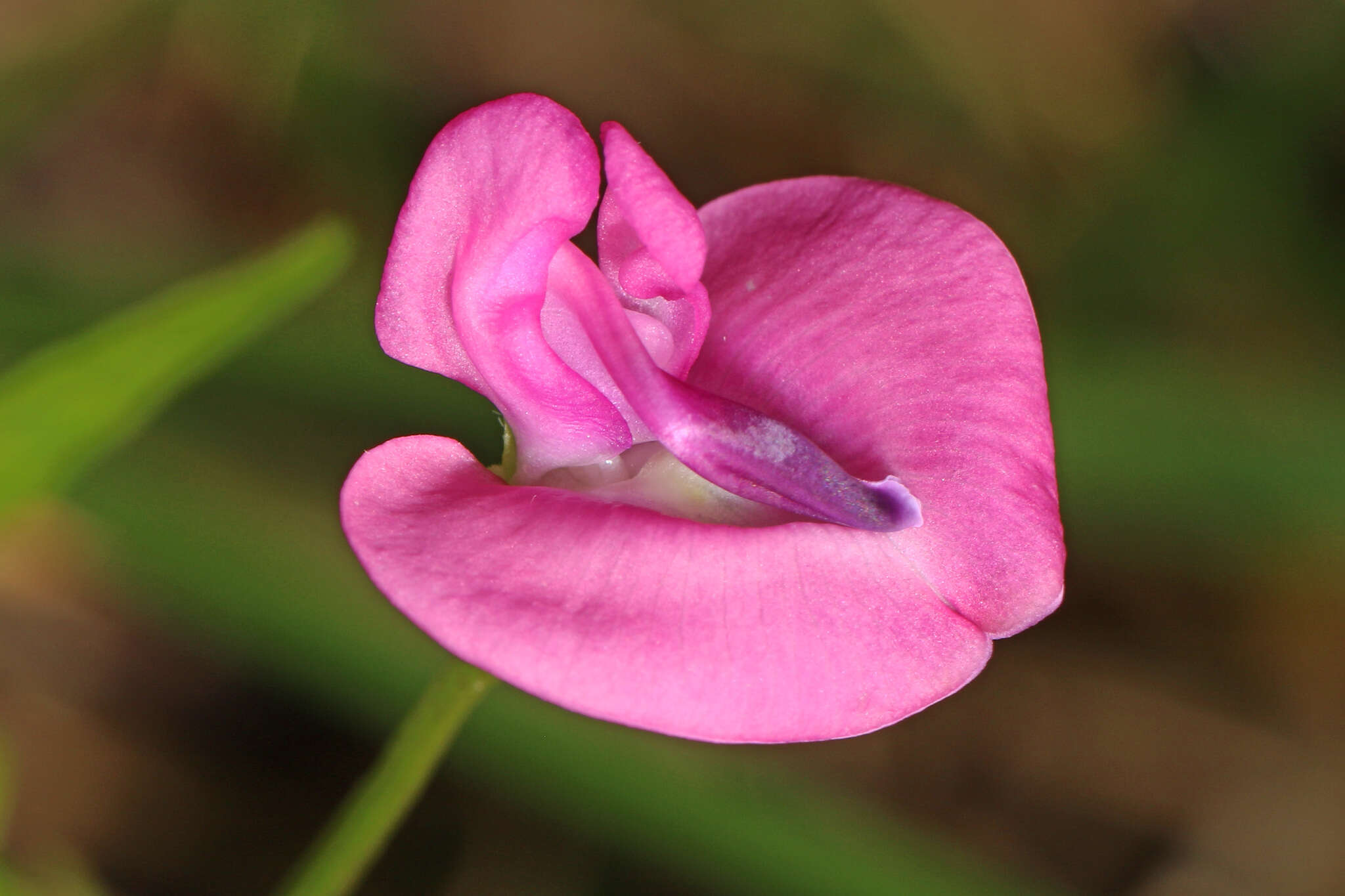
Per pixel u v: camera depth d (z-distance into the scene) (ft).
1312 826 0.50
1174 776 0.51
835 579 0.31
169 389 0.34
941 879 0.40
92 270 0.46
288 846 0.45
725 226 0.33
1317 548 0.50
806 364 0.32
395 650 0.40
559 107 0.31
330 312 0.44
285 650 0.40
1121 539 0.51
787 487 0.31
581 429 0.31
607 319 0.31
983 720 0.51
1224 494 0.48
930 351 0.31
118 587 0.45
